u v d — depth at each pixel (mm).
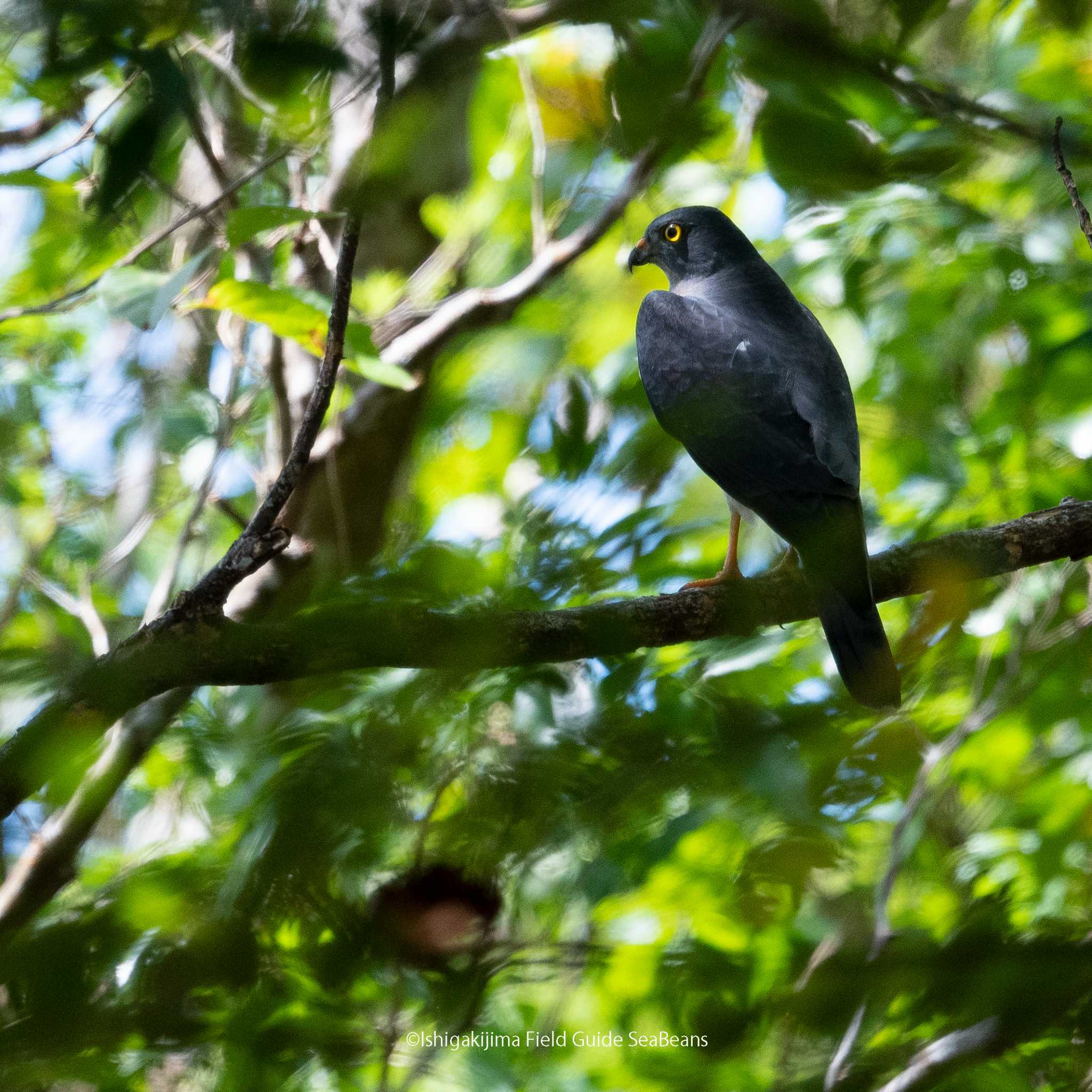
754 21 4777
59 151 7012
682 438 9461
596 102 5789
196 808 9336
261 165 7125
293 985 5727
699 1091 5316
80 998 4586
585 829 5230
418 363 11398
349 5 4672
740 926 7730
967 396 14305
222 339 10938
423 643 5594
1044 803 11086
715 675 7387
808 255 12578
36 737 5426
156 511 12227
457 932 5238
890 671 7707
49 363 14266
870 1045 4758
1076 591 11102
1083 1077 4500
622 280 15688
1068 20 5344
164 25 3947
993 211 13102
